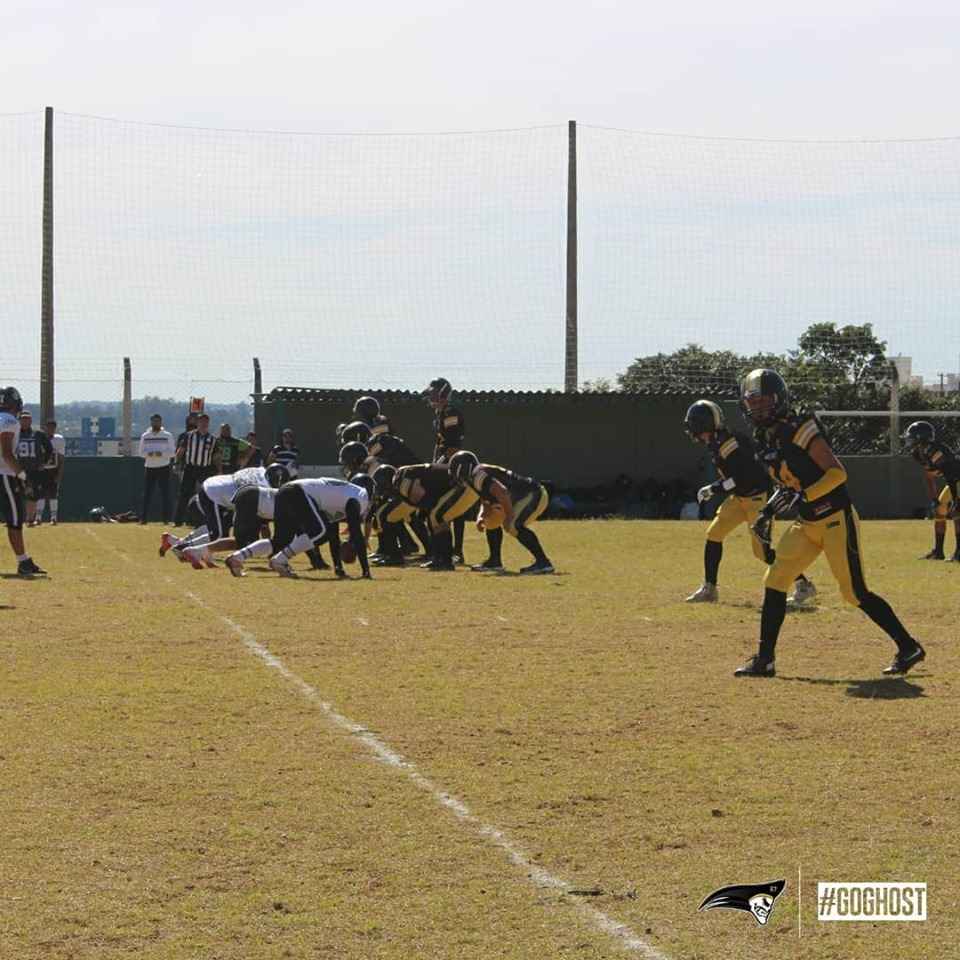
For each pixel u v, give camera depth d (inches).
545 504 1360.7
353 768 587.8
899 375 2854.3
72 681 764.6
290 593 1161.4
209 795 547.8
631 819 522.0
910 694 738.2
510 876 463.8
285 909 436.1
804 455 780.0
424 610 1055.0
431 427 2518.5
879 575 1354.6
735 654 861.8
